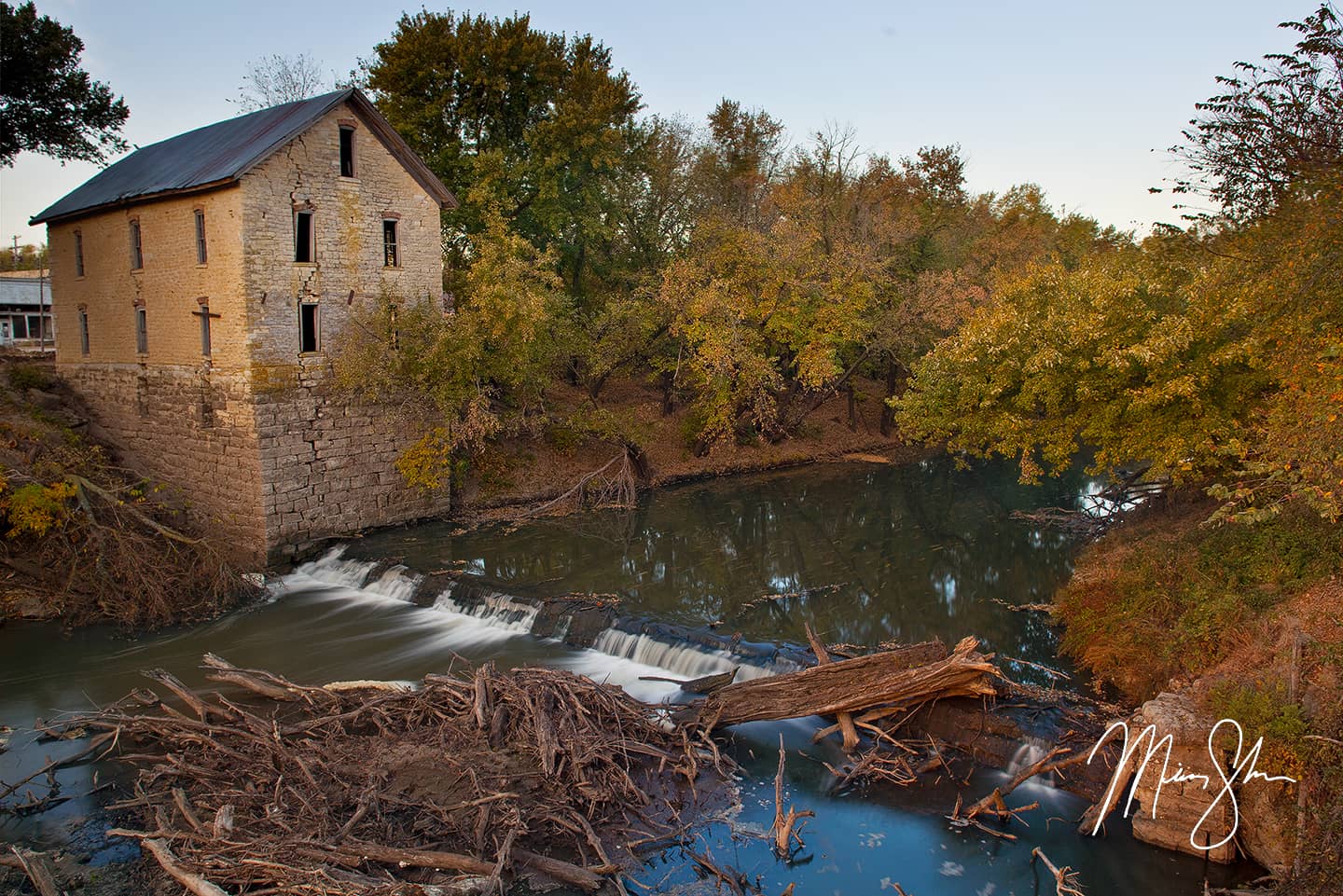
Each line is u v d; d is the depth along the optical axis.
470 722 12.82
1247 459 16.02
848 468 37.38
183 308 24.25
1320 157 13.34
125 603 19.45
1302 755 9.51
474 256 33.19
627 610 18.88
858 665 13.20
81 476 22.38
